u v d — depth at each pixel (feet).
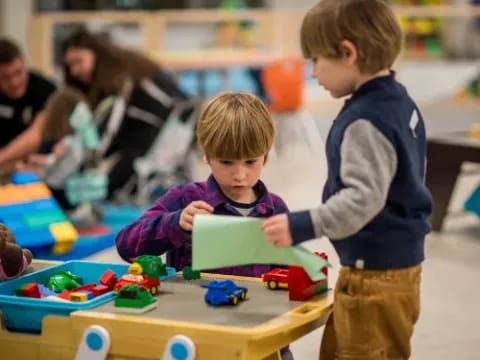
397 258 5.48
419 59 37.65
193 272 6.40
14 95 15.08
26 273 6.79
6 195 11.34
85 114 13.70
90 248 12.37
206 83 29.14
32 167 13.51
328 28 5.50
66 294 6.04
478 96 29.37
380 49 5.47
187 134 16.33
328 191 5.49
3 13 27.17
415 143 5.55
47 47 24.12
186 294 5.95
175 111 16.21
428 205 5.62
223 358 5.03
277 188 18.83
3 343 5.74
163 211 6.75
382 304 5.46
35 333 5.75
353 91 5.67
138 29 31.24
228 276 6.47
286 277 6.07
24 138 14.34
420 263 5.68
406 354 5.67
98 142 14.67
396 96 5.49
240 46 29.66
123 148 16.24
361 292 5.49
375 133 5.28
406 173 5.39
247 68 26.50
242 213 6.66
